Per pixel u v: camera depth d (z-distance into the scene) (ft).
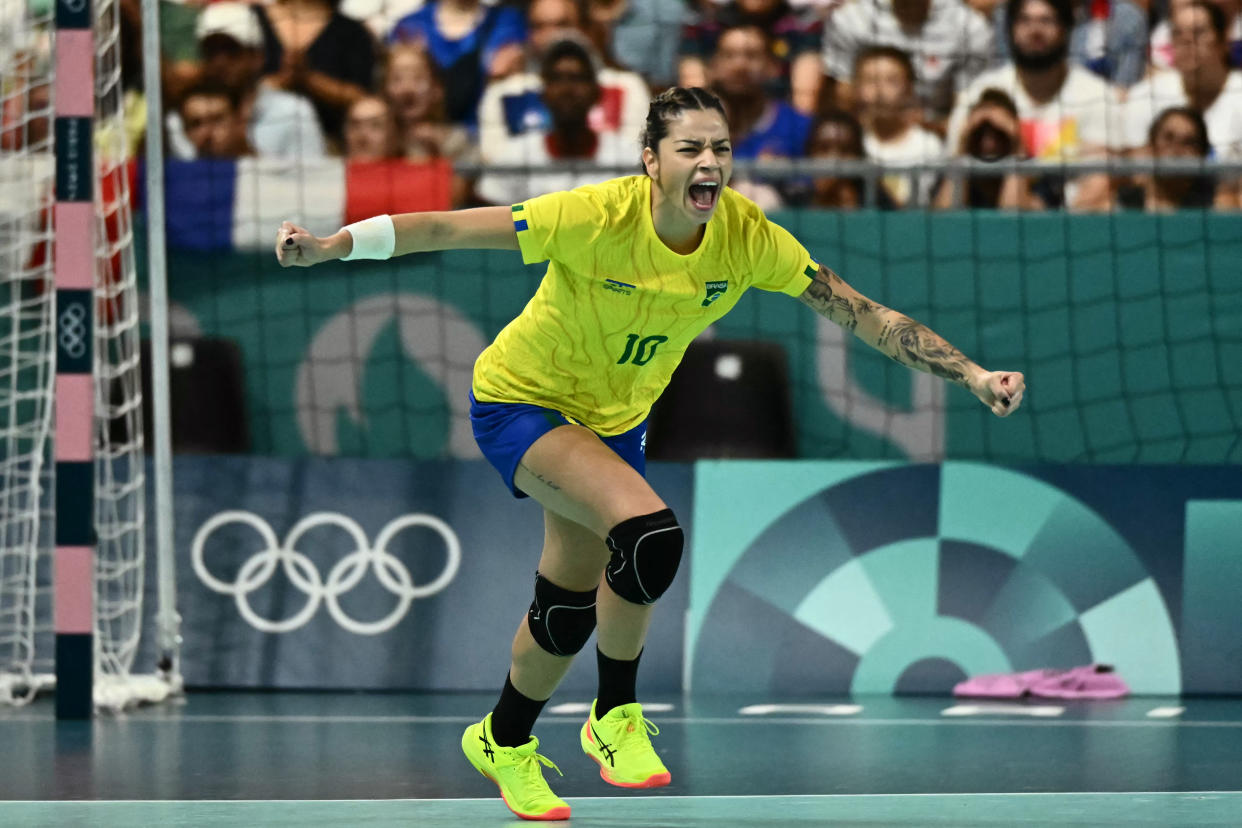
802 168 85.97
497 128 96.27
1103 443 83.92
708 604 80.12
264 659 79.25
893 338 40.55
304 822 40.24
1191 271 84.28
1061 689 77.61
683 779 49.93
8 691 73.61
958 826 39.52
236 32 95.20
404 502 81.20
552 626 40.83
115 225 83.51
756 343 84.17
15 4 87.04
